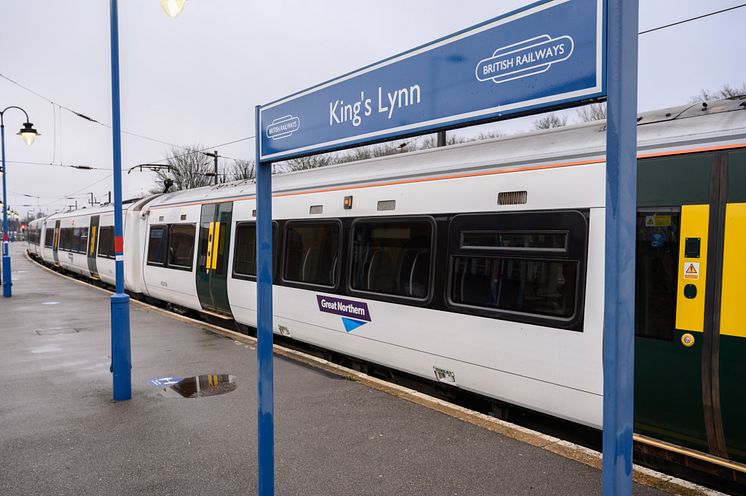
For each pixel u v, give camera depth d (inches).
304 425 205.8
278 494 153.2
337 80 99.3
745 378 149.6
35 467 172.4
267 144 118.3
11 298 629.9
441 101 81.4
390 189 263.7
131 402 237.3
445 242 232.7
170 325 433.7
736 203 153.6
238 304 397.1
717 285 155.2
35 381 271.9
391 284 259.4
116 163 240.4
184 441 192.9
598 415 180.4
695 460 165.2
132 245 598.2
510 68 72.7
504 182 210.4
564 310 188.4
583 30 65.4
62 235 1059.3
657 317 166.9
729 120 160.2
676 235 164.1
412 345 247.4
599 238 180.1
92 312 513.7
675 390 163.8
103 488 158.2
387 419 211.5
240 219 398.6
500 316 208.1
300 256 325.7
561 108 69.9
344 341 291.4
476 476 163.0
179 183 1999.3
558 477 161.8
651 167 170.9
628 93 63.6
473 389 224.2
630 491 66.0
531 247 199.6
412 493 153.4
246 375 282.4
